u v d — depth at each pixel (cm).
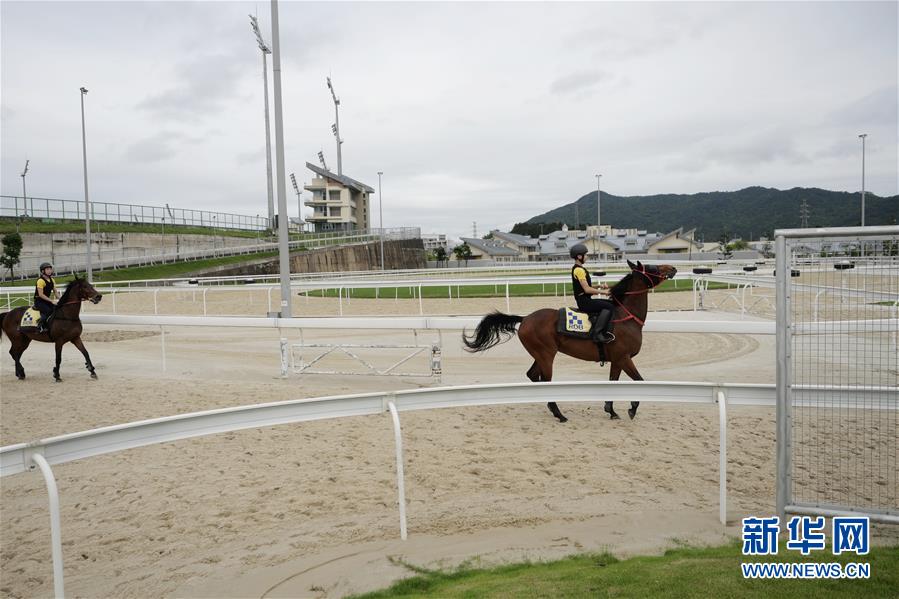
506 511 446
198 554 398
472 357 1137
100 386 951
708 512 434
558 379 913
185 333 1587
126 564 390
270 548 401
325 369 1063
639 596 283
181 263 3750
